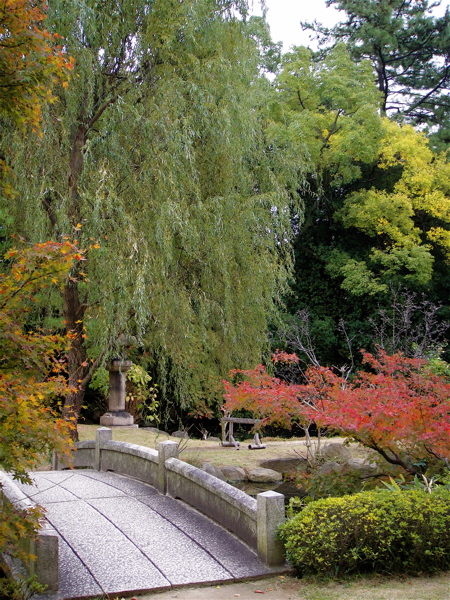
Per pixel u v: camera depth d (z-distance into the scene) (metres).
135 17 9.50
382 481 6.16
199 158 9.91
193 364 9.75
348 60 19.80
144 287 8.16
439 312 19.73
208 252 9.45
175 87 9.13
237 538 5.27
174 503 6.37
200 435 18.56
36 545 4.14
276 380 7.74
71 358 9.87
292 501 5.87
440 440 5.56
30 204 8.18
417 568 4.50
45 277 3.85
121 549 4.93
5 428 3.59
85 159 8.64
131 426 13.41
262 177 11.17
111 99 9.38
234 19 10.41
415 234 19.56
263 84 11.89
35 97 4.22
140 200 8.76
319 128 19.56
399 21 23.25
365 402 6.10
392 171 20.86
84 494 6.71
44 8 7.84
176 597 4.09
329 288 20.81
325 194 20.70
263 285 10.52
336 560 4.45
